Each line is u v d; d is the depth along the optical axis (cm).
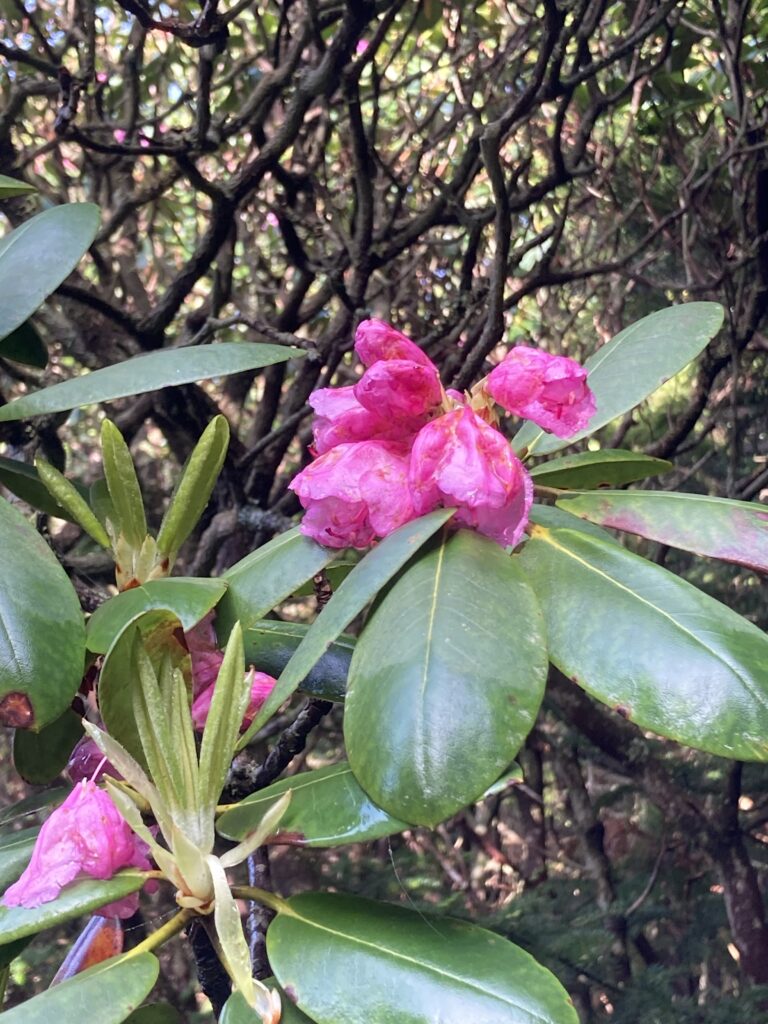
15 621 38
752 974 127
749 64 134
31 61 95
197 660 42
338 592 36
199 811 35
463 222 115
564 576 38
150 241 147
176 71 157
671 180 154
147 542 43
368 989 32
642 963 130
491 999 32
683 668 33
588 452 47
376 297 130
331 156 158
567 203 116
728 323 128
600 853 142
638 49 127
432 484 37
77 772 46
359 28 96
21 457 80
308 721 49
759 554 39
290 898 36
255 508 97
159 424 118
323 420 43
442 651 33
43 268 53
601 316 158
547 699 132
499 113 136
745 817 148
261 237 157
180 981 124
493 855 163
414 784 31
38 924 33
